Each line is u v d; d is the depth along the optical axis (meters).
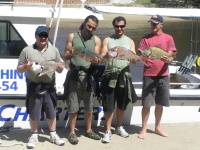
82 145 7.19
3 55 7.59
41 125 7.82
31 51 6.76
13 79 7.61
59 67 6.75
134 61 7.03
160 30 7.30
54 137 7.19
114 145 7.23
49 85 6.95
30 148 7.00
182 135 7.70
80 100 7.25
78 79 7.09
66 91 7.23
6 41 7.57
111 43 7.20
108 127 7.38
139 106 8.05
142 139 7.50
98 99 7.52
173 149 7.14
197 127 8.05
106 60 6.92
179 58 13.39
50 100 7.02
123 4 31.12
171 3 32.22
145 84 7.40
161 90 7.41
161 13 8.12
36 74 6.79
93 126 7.96
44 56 6.80
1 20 7.51
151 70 7.32
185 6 29.34
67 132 7.70
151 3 33.22
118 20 7.17
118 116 7.54
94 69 7.14
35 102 6.93
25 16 7.53
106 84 7.25
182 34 19.50
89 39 7.07
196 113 8.22
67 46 7.07
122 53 6.91
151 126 8.09
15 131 7.67
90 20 6.96
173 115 8.16
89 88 7.13
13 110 7.68
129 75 7.33
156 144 7.31
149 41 7.29
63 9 8.00
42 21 7.64
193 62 9.45
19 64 6.83
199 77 9.15
